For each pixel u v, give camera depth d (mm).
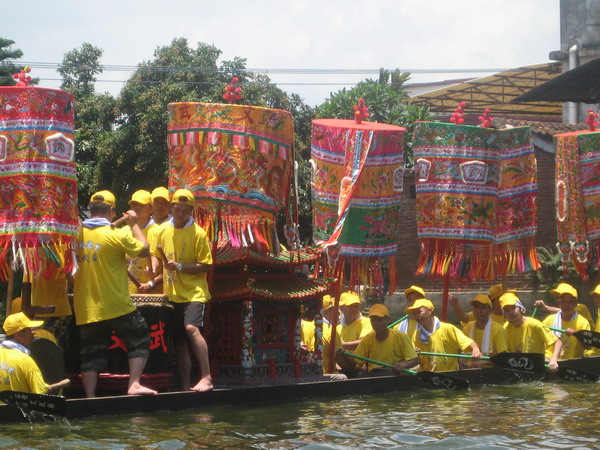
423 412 8117
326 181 10062
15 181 7582
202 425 7266
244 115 8625
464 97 34250
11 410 7172
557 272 20109
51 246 7578
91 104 22359
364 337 10133
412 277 20844
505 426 7332
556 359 10992
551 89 23984
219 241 9094
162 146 20828
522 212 11664
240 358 8688
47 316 7992
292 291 9047
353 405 8508
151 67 22219
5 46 23203
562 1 28328
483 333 10625
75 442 6500
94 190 21438
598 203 12977
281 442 6625
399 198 10305
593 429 7164
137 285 8555
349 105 23328
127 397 7613
